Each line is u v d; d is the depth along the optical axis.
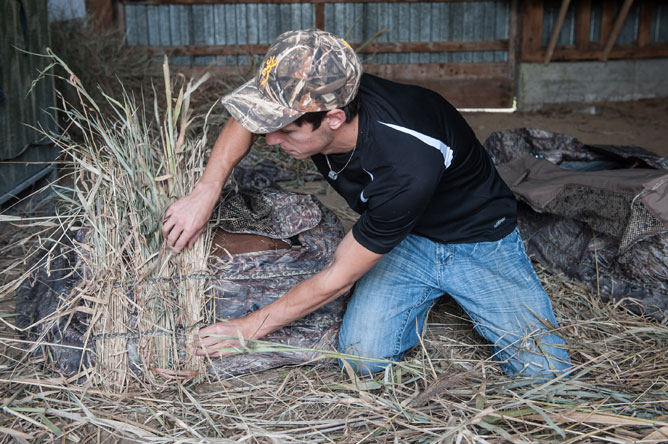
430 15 7.43
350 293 2.28
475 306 2.16
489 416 1.81
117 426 1.76
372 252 1.81
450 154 1.85
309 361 2.09
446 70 7.59
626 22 7.77
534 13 7.46
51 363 2.00
